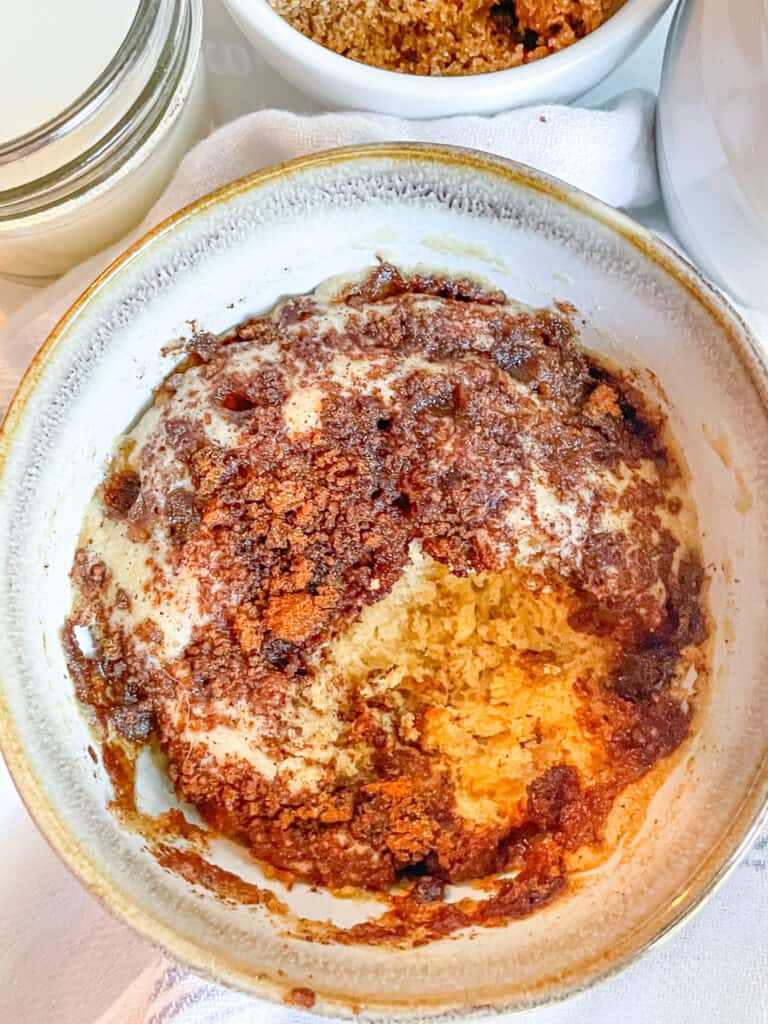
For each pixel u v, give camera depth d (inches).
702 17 6.2
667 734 6.5
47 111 7.3
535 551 6.4
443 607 6.5
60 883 7.8
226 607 6.3
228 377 6.5
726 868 6.0
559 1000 6.0
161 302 6.5
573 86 7.2
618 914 6.1
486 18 7.2
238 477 6.4
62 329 6.3
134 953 7.5
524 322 6.8
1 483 6.3
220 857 6.5
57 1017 7.5
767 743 6.0
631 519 6.5
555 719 6.5
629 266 6.3
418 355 6.5
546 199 6.3
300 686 6.4
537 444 6.4
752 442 6.2
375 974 6.1
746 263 7.1
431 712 6.4
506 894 6.4
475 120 7.2
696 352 6.4
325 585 6.4
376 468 6.4
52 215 7.7
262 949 6.1
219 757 6.4
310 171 6.2
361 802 6.4
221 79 8.5
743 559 6.4
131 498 6.7
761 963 7.4
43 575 6.5
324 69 6.9
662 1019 7.4
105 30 7.4
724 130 6.3
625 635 6.5
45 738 6.3
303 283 6.8
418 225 6.5
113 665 6.6
